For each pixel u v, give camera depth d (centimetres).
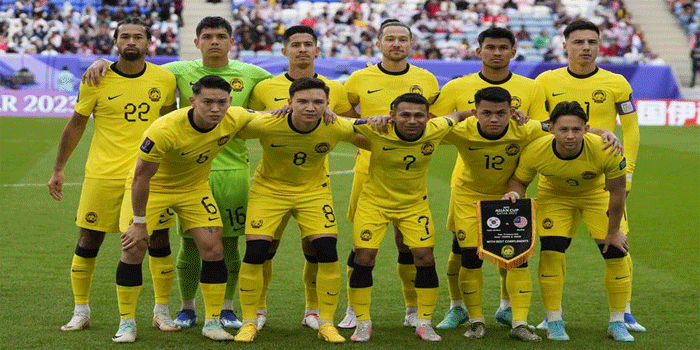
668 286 855
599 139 652
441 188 1456
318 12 2927
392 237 1091
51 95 2461
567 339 671
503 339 677
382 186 676
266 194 676
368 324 675
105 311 750
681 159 1816
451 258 728
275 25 2814
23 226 1141
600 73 745
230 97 634
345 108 752
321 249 671
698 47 2908
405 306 784
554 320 679
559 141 646
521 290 673
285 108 647
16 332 679
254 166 1634
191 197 669
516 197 662
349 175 1602
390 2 2991
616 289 679
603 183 690
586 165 657
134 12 2802
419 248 675
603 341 669
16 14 2761
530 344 659
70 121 709
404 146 655
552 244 681
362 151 733
